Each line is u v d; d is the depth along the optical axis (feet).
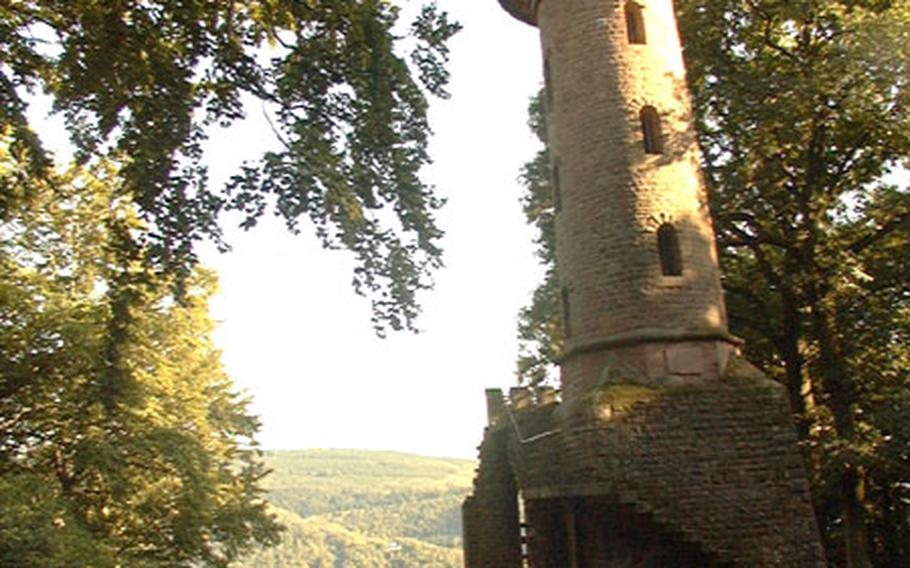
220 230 42.32
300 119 43.62
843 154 85.87
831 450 75.05
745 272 94.32
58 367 65.77
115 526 71.92
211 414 100.73
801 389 86.17
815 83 74.18
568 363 64.08
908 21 77.82
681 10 85.66
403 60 44.42
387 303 44.19
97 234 76.69
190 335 93.25
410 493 629.51
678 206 63.98
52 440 67.15
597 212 64.03
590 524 59.47
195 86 42.83
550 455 59.16
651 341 59.57
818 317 81.46
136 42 39.99
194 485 69.41
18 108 43.01
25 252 75.41
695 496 54.19
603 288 62.28
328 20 43.68
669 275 62.34
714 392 57.00
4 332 65.00
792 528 54.13
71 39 40.55
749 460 55.47
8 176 59.00
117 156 45.55
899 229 82.33
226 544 79.05
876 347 82.07
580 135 66.54
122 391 67.05
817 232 80.48
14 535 49.42
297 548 451.12
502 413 78.79
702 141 87.35
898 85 75.05
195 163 42.68
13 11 41.70
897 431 72.59
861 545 75.41
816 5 78.79
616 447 54.29
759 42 87.25
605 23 68.13
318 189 41.57
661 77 67.56
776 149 83.20
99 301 75.10
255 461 100.01
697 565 54.95
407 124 45.52
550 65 71.15
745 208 85.10
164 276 43.24
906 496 82.99
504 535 75.25
